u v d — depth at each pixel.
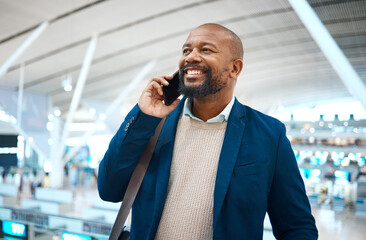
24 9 13.64
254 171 1.38
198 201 1.45
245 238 1.35
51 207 16.11
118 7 14.73
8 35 15.55
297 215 1.44
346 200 21.86
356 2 15.72
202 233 1.44
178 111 1.65
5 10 13.45
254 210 1.36
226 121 1.54
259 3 15.64
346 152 49.47
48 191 17.61
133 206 1.57
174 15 16.20
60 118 28.97
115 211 12.69
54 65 20.39
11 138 35.72
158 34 18.27
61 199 17.27
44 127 25.31
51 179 24.52
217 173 1.40
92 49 17.31
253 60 27.67
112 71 23.20
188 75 1.44
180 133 1.60
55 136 28.00
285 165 1.45
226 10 16.33
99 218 12.90
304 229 1.42
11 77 21.45
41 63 19.78
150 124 1.45
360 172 35.34
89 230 3.28
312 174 43.28
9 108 23.58
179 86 1.52
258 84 38.16
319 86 44.25
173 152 1.57
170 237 1.46
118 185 1.56
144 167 1.52
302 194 1.47
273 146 1.43
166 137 1.57
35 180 30.38
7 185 19.17
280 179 1.45
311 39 22.31
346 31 20.73
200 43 1.42
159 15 16.03
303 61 29.53
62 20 15.16
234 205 1.36
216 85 1.43
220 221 1.36
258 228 1.37
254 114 1.55
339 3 15.88
